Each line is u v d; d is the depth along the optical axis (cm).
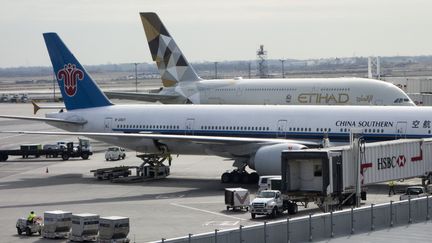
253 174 10900
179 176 11806
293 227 6116
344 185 8388
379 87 14762
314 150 8275
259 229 5909
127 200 9662
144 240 7344
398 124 10275
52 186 10950
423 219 7088
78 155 14350
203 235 5591
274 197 8412
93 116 12294
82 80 12481
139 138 11288
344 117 10612
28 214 8812
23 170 12812
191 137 10862
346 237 6353
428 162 9756
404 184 10444
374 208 6681
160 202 9494
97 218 7494
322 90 15212
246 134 11156
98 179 11581
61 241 7488
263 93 15925
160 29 17288
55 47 12619
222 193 10112
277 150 10106
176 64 17288
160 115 11831
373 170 8950
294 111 11006
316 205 8912
